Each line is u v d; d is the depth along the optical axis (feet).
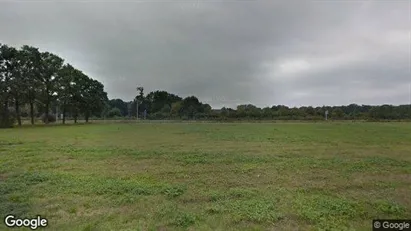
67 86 146.72
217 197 18.66
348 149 43.32
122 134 71.61
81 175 24.71
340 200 18.02
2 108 109.29
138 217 15.17
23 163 30.48
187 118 215.51
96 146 45.24
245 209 16.22
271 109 226.38
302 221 14.78
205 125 128.88
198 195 19.07
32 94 120.06
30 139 56.90
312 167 29.01
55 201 17.62
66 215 15.39
